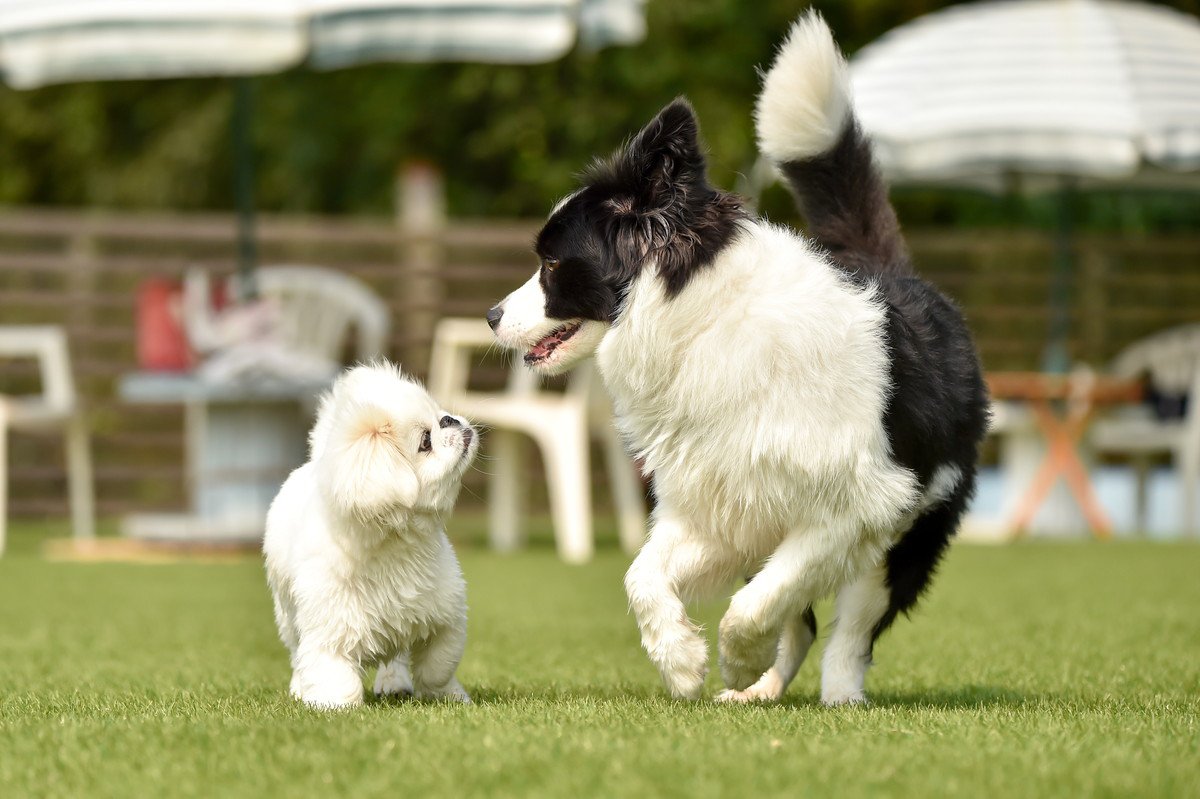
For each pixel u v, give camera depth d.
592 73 27.62
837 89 7.32
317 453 6.48
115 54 12.41
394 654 6.29
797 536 6.21
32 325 19.64
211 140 28.56
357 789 4.41
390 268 19.61
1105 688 7.07
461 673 7.63
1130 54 16.12
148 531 16.17
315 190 29.09
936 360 6.63
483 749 4.86
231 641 9.45
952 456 6.73
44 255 19.34
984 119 15.69
